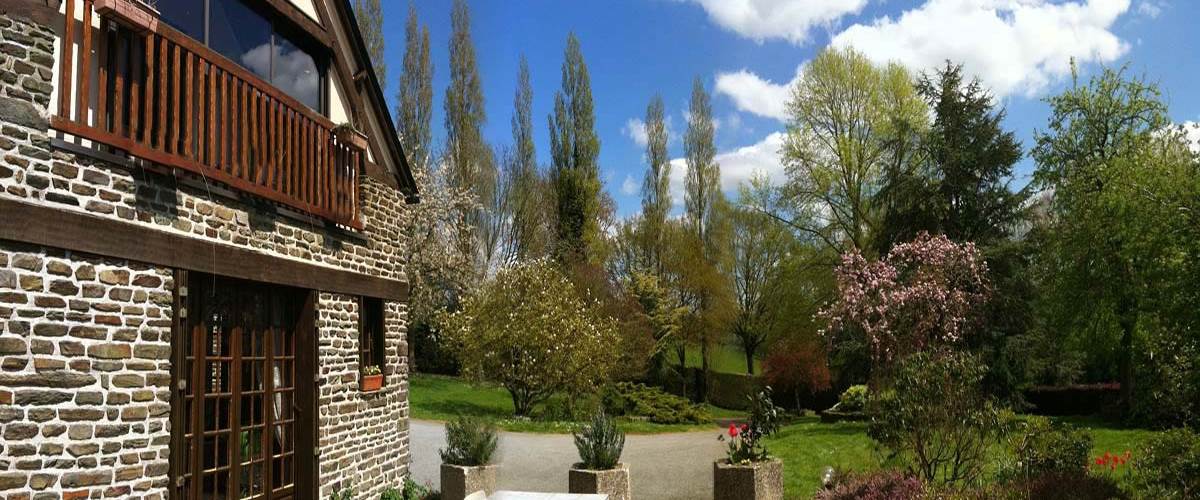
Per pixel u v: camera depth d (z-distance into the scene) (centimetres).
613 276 3666
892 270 1839
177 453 659
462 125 3378
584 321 2275
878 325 1770
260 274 790
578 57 3734
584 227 3597
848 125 2767
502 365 2227
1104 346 1942
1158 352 1173
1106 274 1877
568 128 3691
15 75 552
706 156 3656
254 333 813
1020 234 2252
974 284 1864
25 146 553
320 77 999
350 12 1022
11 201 538
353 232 999
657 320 3384
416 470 1312
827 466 1216
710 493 1152
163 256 657
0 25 545
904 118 2564
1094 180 1930
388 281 1097
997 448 1010
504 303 2256
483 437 1045
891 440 898
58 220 569
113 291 614
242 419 785
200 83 687
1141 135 1931
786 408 3155
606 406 2473
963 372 895
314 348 886
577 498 658
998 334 1936
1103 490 774
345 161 972
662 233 3647
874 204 2311
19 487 543
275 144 809
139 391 630
